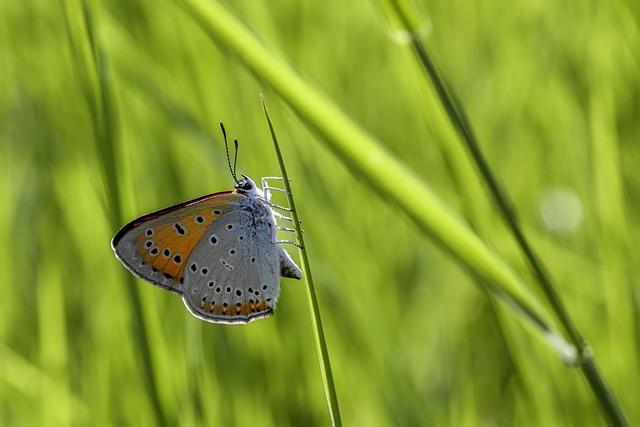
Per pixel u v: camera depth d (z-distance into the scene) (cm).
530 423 36
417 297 39
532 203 39
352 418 37
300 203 38
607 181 36
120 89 37
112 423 37
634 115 37
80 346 38
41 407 36
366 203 39
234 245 36
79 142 39
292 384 38
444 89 32
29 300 39
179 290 36
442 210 31
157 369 33
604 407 31
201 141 37
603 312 37
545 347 35
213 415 36
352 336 37
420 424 36
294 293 38
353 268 38
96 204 39
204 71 39
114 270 37
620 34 37
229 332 38
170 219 35
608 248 36
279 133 38
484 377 39
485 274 31
